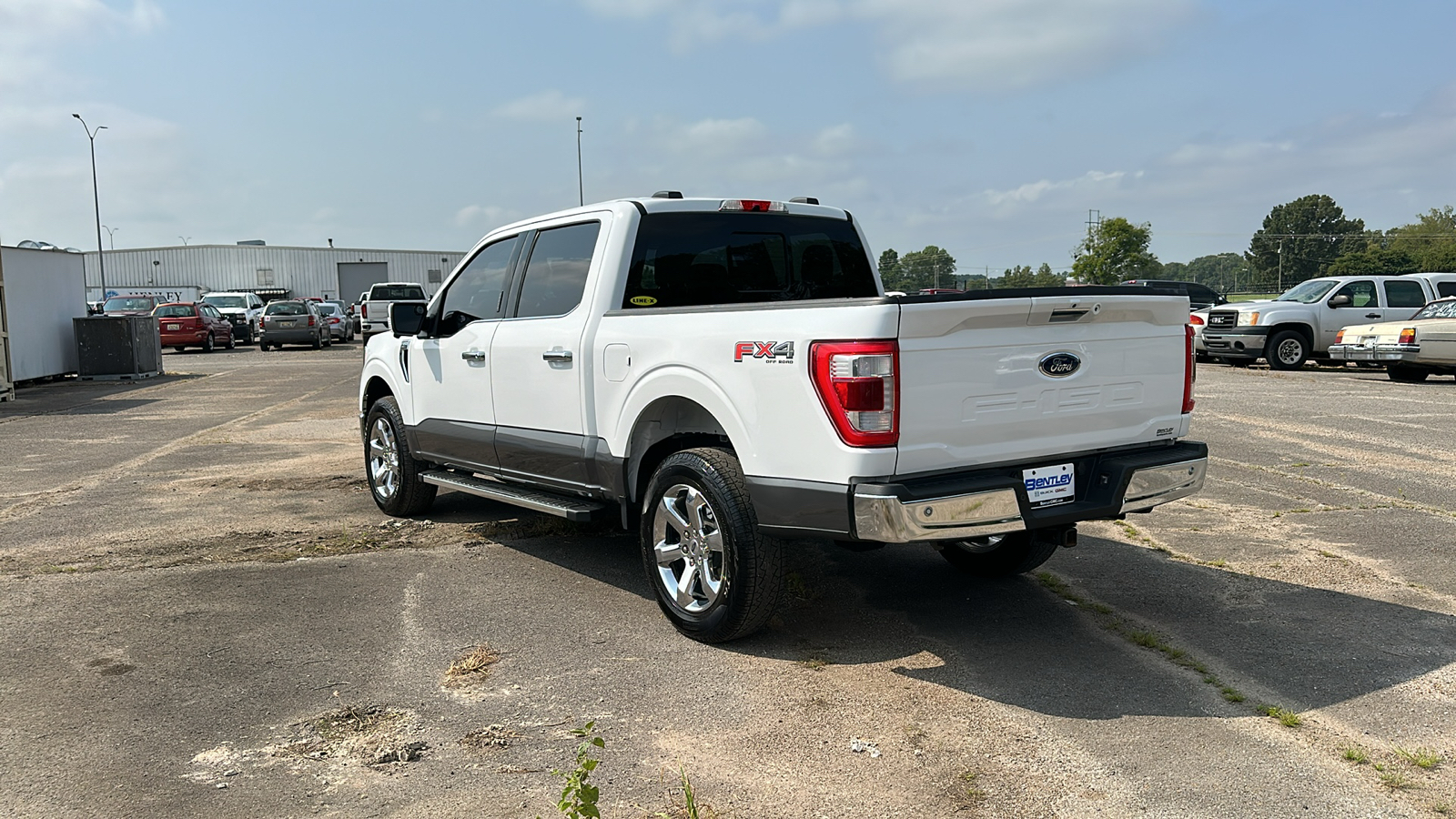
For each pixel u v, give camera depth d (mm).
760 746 3428
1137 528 6523
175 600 5098
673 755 3363
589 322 5023
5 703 3807
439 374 6293
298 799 3084
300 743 3473
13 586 5344
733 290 5449
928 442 3811
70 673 4105
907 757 3340
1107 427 4316
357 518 7016
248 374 21297
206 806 3037
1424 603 4906
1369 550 5898
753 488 4098
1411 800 3037
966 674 4066
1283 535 6277
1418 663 4125
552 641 4496
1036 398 4070
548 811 3000
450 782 3189
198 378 20375
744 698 3840
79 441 11008
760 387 4039
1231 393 14547
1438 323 15703
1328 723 3578
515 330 5559
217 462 9461
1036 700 3807
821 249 5887
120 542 6297
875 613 4855
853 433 3719
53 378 20188
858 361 3680
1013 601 5039
